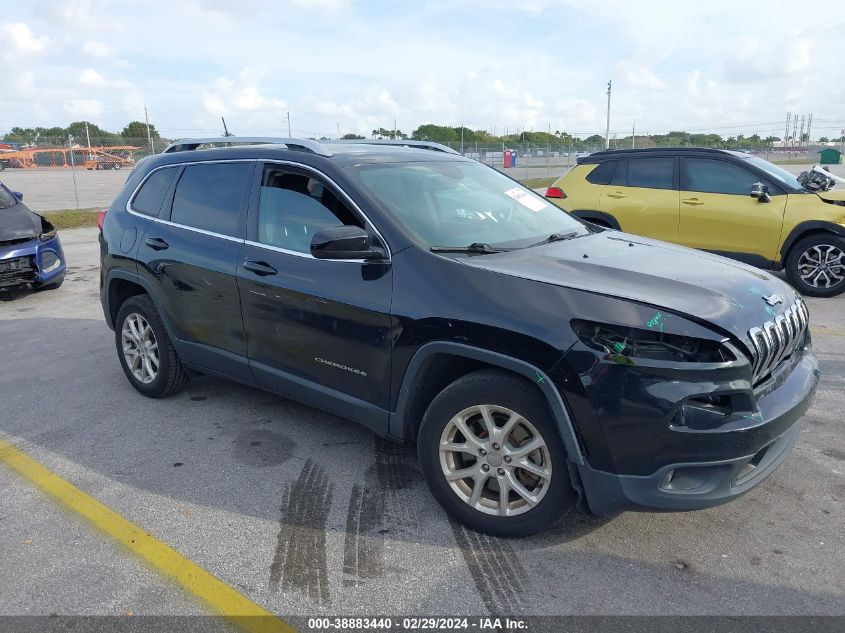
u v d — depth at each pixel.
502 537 3.10
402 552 3.02
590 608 2.64
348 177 3.61
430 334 3.08
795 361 3.27
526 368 2.80
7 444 4.20
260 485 3.63
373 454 3.99
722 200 8.29
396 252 3.31
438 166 4.21
